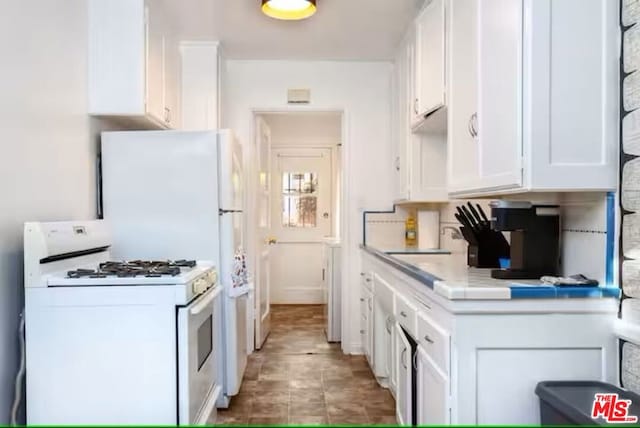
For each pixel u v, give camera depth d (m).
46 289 1.76
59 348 1.76
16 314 1.85
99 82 2.50
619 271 1.66
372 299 3.42
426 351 1.96
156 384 1.78
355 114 4.06
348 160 4.06
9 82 1.80
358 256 4.06
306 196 6.29
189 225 2.66
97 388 1.77
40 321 1.76
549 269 1.92
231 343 2.80
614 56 1.65
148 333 1.78
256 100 4.02
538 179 1.63
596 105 1.64
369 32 3.38
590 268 1.79
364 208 4.06
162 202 2.65
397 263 2.51
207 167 2.66
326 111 4.07
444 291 1.69
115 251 2.62
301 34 3.41
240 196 3.07
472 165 2.09
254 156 4.07
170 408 1.78
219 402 2.81
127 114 2.52
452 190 2.34
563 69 1.63
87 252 2.19
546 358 1.67
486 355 1.66
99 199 2.62
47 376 1.76
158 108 2.79
